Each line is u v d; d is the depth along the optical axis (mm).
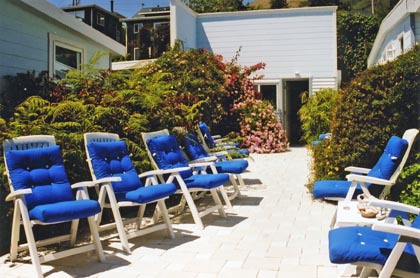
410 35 9188
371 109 5504
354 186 4023
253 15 13891
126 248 3920
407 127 5422
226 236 4355
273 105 13898
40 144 4070
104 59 10680
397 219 3990
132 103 5926
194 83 10297
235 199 6082
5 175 3990
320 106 12023
